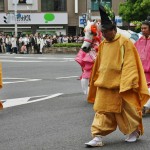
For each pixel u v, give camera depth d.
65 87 13.91
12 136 7.42
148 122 8.41
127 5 38.69
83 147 6.63
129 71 6.24
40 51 34.16
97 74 6.71
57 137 7.29
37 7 44.91
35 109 9.99
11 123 8.48
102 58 6.50
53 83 15.01
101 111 6.48
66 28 45.03
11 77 16.98
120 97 6.39
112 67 6.35
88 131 7.71
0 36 35.31
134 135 6.87
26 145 6.81
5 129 7.97
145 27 8.85
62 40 37.03
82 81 11.02
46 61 25.50
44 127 8.07
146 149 6.51
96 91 6.72
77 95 12.13
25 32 44.81
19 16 44.53
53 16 44.66
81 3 45.62
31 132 7.69
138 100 6.42
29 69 20.41
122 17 39.38
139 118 6.63
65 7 45.00
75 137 7.27
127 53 6.32
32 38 34.16
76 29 45.28
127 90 6.28
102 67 6.45
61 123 8.41
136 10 37.91
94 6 44.38
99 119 6.52
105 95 6.44
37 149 6.57
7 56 29.89
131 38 9.83
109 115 6.50
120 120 6.52
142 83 6.35
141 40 9.04
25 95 12.27
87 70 10.91
